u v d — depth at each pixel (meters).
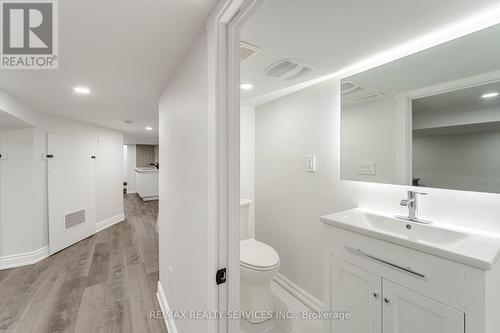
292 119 2.27
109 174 4.54
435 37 1.26
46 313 1.92
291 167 2.29
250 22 1.08
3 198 2.74
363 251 1.23
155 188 7.60
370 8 0.99
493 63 1.10
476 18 1.09
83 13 0.97
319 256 2.00
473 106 1.16
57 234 3.21
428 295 0.98
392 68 1.46
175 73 1.58
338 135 1.83
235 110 0.92
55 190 3.19
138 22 1.04
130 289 2.29
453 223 1.23
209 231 0.94
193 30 1.10
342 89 1.77
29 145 2.86
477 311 0.84
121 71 1.62
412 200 1.34
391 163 1.50
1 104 2.01
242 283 1.96
